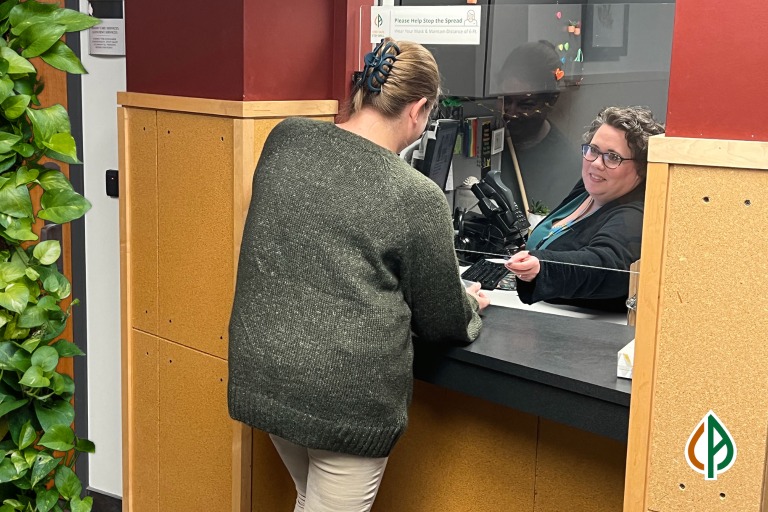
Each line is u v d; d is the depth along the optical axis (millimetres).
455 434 2047
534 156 2186
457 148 2271
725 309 1308
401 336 1693
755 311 1279
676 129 1315
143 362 2438
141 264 2383
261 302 1698
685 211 1320
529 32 2104
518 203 2248
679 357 1363
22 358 1393
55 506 1492
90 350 2977
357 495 1785
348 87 2250
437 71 1786
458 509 2072
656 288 1363
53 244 1412
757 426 1308
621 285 2205
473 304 1959
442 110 2248
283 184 1691
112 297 2900
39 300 1401
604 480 1815
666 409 1392
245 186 2051
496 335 1887
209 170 2141
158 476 2457
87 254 2916
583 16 2035
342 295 1643
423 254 1669
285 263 1678
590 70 2055
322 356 1647
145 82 2279
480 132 2227
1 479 1390
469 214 2312
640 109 2020
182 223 2238
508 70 2148
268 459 2270
